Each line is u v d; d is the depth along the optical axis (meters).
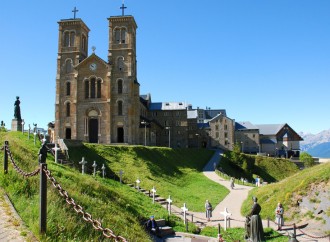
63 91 76.81
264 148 138.75
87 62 76.12
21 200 12.84
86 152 48.59
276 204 31.72
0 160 18.08
